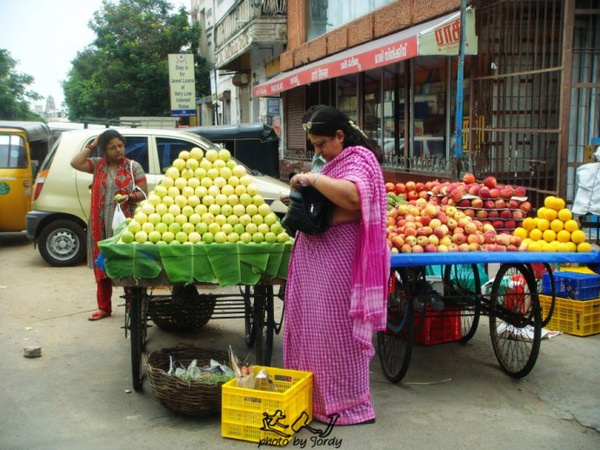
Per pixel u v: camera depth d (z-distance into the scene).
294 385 3.77
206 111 33.91
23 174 10.41
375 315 3.73
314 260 3.88
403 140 12.68
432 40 8.73
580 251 4.81
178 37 30.92
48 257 9.02
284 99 20.70
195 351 4.61
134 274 4.12
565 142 7.61
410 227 4.54
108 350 5.42
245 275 4.21
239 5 21.33
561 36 8.43
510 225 5.08
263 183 8.67
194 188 4.31
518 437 3.81
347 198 3.59
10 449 3.66
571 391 4.50
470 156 9.41
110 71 30.22
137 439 3.78
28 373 4.87
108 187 5.91
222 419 3.79
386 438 3.79
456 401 4.35
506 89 8.91
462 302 5.00
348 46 14.35
